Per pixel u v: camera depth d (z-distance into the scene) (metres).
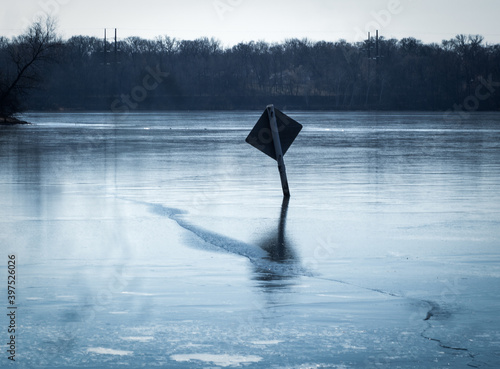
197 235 11.42
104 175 21.91
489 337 6.04
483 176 21.38
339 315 6.73
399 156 30.44
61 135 51.94
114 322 6.47
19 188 18.27
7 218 13.21
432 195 16.67
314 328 6.29
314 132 57.19
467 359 5.50
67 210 14.28
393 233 11.55
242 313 6.78
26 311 6.86
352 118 104.31
